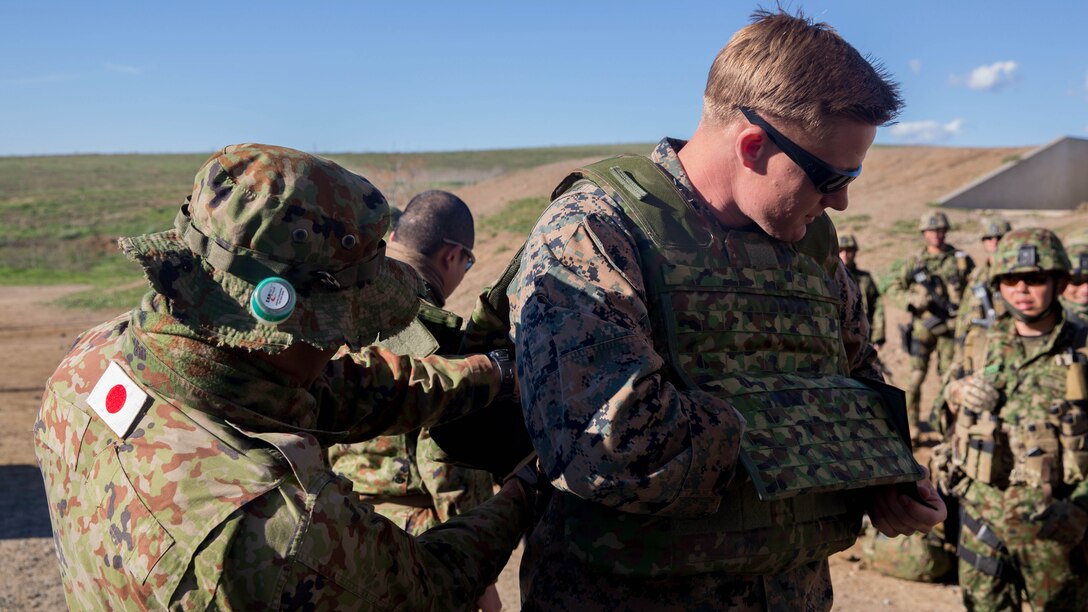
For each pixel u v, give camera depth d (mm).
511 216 22969
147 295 1387
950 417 3746
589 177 1692
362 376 1706
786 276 1734
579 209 1602
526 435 1822
